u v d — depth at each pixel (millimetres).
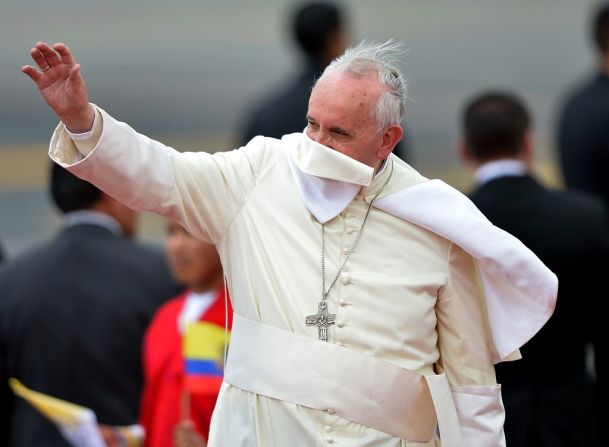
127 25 94438
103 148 12109
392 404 12758
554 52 80188
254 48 86875
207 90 74938
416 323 12805
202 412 17641
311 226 12797
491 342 13375
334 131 12508
